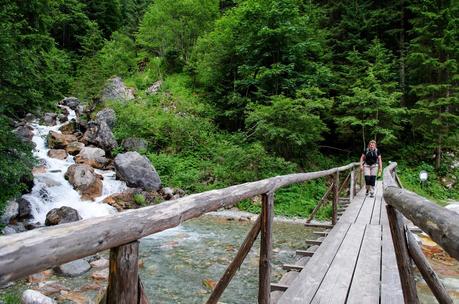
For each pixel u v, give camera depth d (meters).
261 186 2.93
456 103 19.45
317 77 18.70
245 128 19.72
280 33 18.58
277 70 17.95
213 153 17.50
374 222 7.48
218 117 21.12
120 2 39.06
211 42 22.22
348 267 4.36
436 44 19.62
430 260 7.70
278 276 6.88
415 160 19.97
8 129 8.90
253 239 3.09
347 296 3.46
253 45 20.14
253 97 20.62
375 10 22.22
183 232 10.49
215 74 22.03
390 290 3.62
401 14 21.88
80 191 13.07
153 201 13.90
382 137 19.64
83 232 1.04
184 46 27.17
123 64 26.02
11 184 9.91
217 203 2.12
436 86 18.70
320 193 15.34
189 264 7.52
